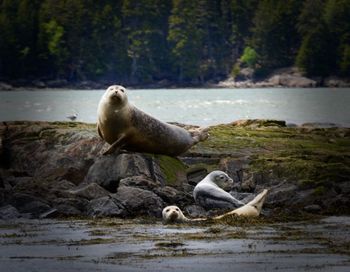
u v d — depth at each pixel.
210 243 50.34
